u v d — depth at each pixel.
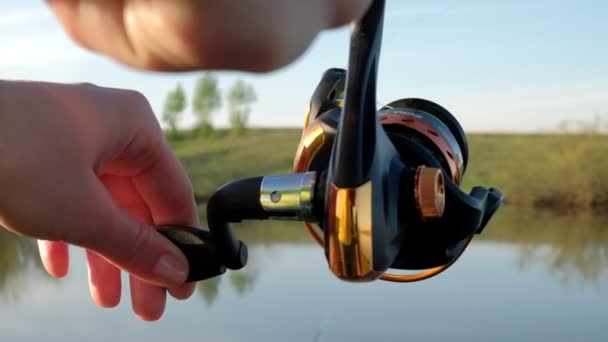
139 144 0.34
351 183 0.21
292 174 0.26
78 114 0.29
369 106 0.21
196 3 0.09
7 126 0.27
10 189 0.27
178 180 0.37
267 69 0.10
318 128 0.29
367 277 0.22
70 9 0.10
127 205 0.37
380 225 0.22
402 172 0.24
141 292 0.38
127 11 0.10
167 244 0.33
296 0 0.09
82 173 0.29
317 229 0.30
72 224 0.29
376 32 0.21
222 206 0.28
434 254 0.27
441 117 0.33
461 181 0.33
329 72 0.32
